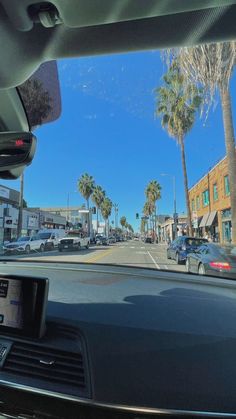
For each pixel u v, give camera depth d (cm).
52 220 7219
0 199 4684
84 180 8631
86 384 171
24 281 199
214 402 159
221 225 3909
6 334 198
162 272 389
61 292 285
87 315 219
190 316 227
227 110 1898
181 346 189
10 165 275
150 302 256
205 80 752
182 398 161
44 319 195
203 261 1123
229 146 1917
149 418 158
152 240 8769
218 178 3966
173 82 792
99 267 421
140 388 165
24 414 175
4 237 4712
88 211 7781
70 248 3444
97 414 162
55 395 169
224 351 186
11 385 178
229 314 233
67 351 185
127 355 183
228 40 340
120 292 288
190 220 3869
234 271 1013
